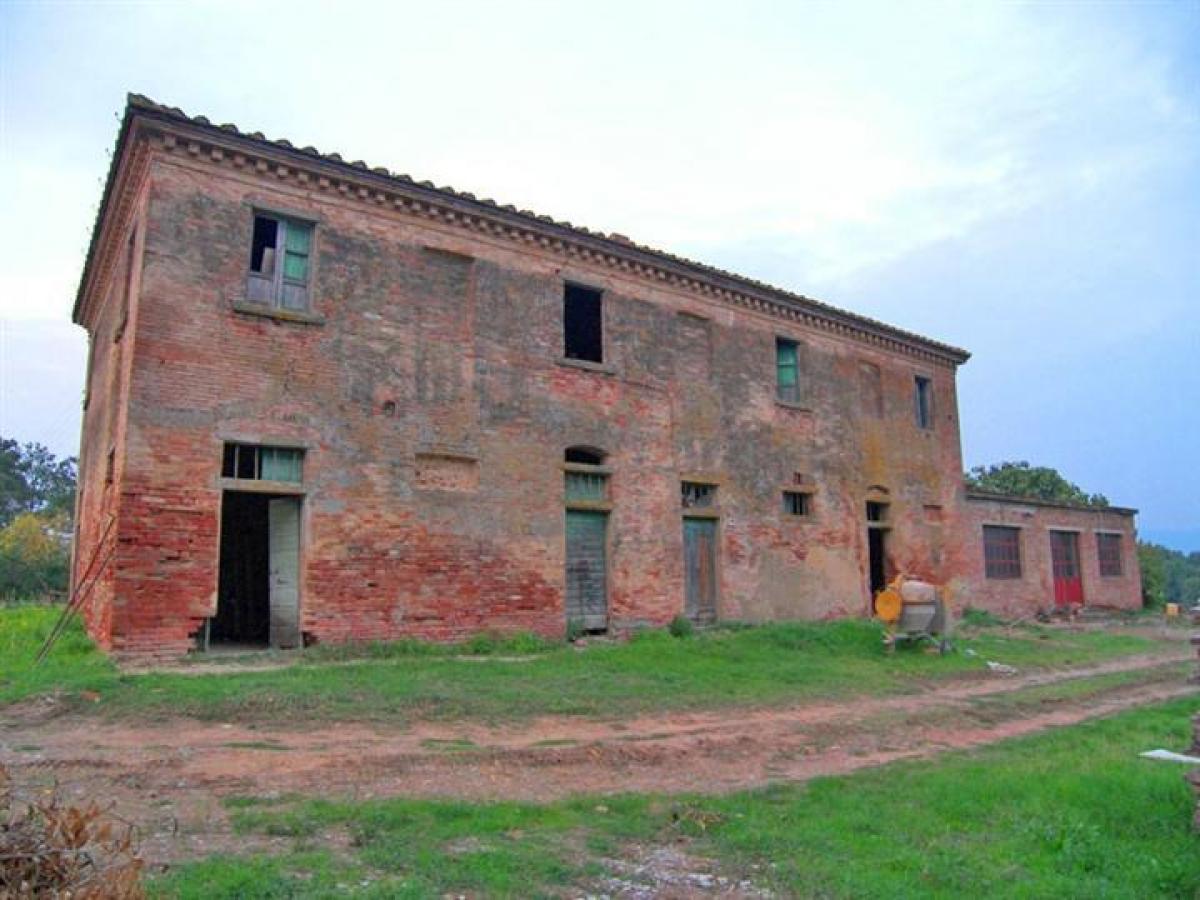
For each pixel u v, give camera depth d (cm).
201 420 1323
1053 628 2805
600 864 586
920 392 2822
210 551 1307
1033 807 737
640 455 1916
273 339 1414
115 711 972
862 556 2419
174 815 637
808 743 1052
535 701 1145
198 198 1368
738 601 2062
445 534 1562
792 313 2336
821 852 621
